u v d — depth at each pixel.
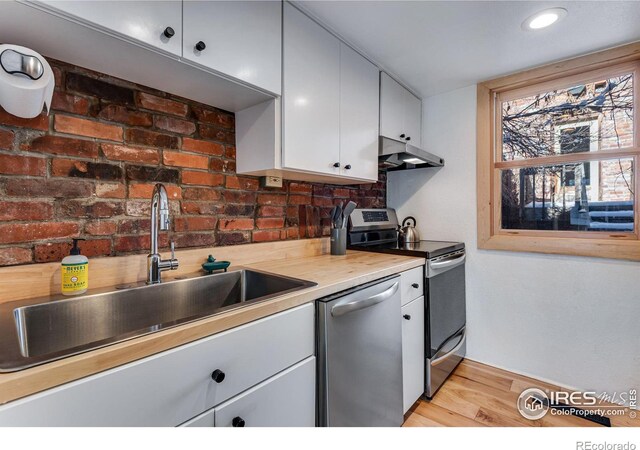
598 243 1.82
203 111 1.43
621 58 1.74
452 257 2.10
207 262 1.39
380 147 1.98
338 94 1.64
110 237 1.16
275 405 0.95
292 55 1.38
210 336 0.79
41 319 0.89
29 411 0.53
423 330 1.82
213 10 1.09
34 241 0.99
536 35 1.64
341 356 1.16
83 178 1.09
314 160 1.51
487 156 2.22
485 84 2.21
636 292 1.73
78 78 1.08
